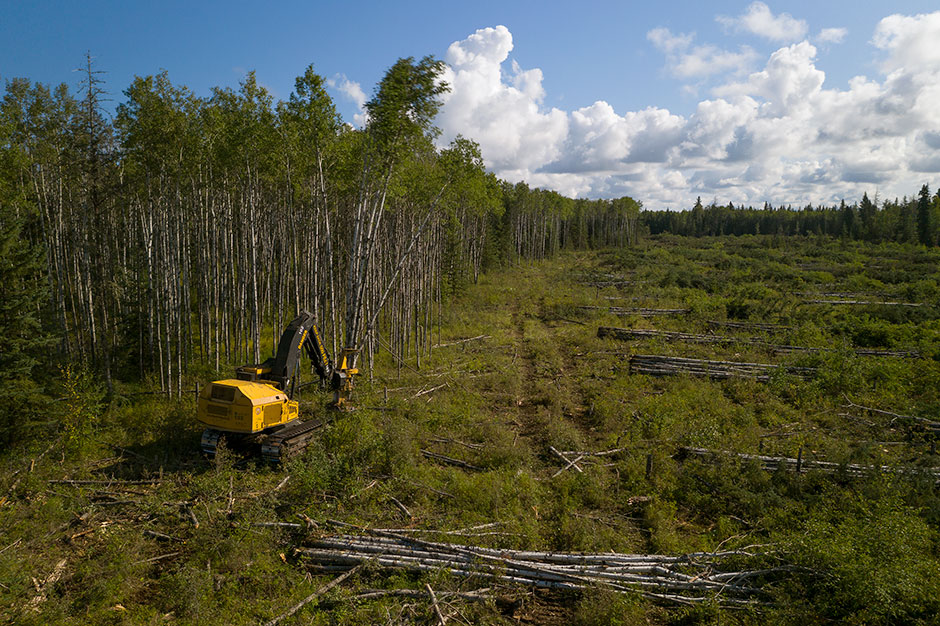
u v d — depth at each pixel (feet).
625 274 159.53
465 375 66.54
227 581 24.76
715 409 52.24
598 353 76.28
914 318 87.56
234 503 32.24
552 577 25.61
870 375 59.98
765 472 37.42
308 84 53.21
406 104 51.62
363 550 27.02
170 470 37.37
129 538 27.91
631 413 51.65
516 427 50.19
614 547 29.48
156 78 52.60
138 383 58.90
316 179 66.13
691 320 94.99
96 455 39.65
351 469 35.63
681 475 38.34
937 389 56.44
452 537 28.91
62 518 29.81
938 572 23.88
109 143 53.21
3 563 23.75
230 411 36.88
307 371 66.54
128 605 23.25
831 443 42.70
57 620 21.43
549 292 133.18
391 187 61.57
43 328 51.47
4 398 37.47
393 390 58.95
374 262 71.72
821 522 28.37
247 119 58.59
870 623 22.31
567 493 35.70
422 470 37.40
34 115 59.88
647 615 23.85
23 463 35.78
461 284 119.55
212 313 82.02
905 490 33.12
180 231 66.23
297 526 29.01
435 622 22.61
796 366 65.31
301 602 23.21
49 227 63.41
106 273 72.13
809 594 24.56
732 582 25.93
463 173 68.90
